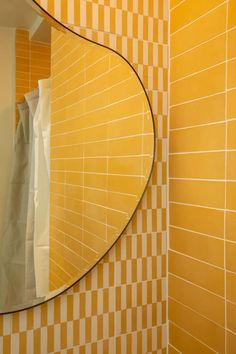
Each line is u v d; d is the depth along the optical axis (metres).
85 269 0.94
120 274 1.02
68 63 0.90
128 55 1.01
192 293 0.99
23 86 0.85
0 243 0.82
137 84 1.01
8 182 0.83
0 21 0.82
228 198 0.86
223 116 0.87
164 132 1.08
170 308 1.09
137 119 1.01
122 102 0.99
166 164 1.09
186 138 1.01
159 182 1.08
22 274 0.85
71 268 0.92
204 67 0.94
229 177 0.86
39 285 0.87
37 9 0.85
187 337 1.01
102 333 0.99
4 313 0.83
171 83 1.07
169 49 1.08
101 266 0.99
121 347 1.02
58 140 0.90
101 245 0.97
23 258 0.85
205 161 0.94
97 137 0.95
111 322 1.01
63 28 0.89
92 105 0.94
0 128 0.83
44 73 0.87
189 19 0.99
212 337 0.91
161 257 1.09
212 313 0.91
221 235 0.88
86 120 0.94
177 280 1.06
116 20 0.99
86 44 0.93
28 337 0.89
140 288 1.05
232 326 0.85
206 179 0.93
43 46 0.86
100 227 0.96
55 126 0.89
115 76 0.97
